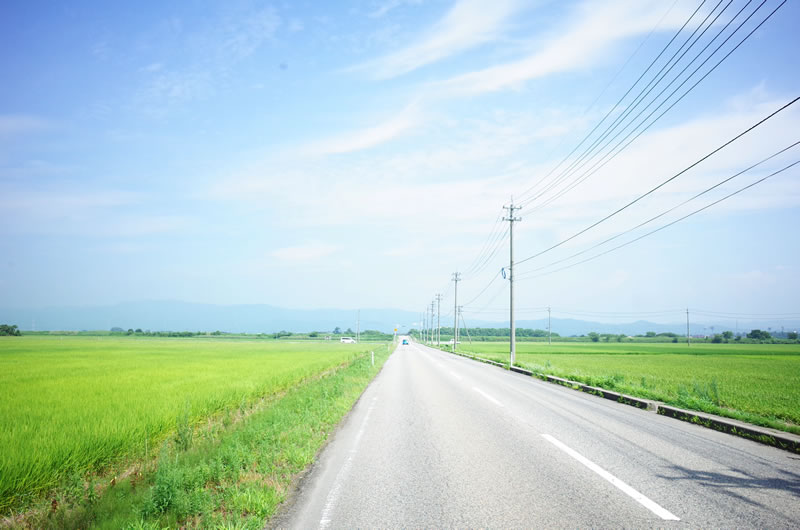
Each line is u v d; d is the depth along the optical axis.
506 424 9.34
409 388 16.19
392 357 43.03
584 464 6.30
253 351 44.62
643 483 5.45
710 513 4.47
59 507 5.16
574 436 8.16
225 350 46.19
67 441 7.28
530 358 41.47
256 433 7.80
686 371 27.72
